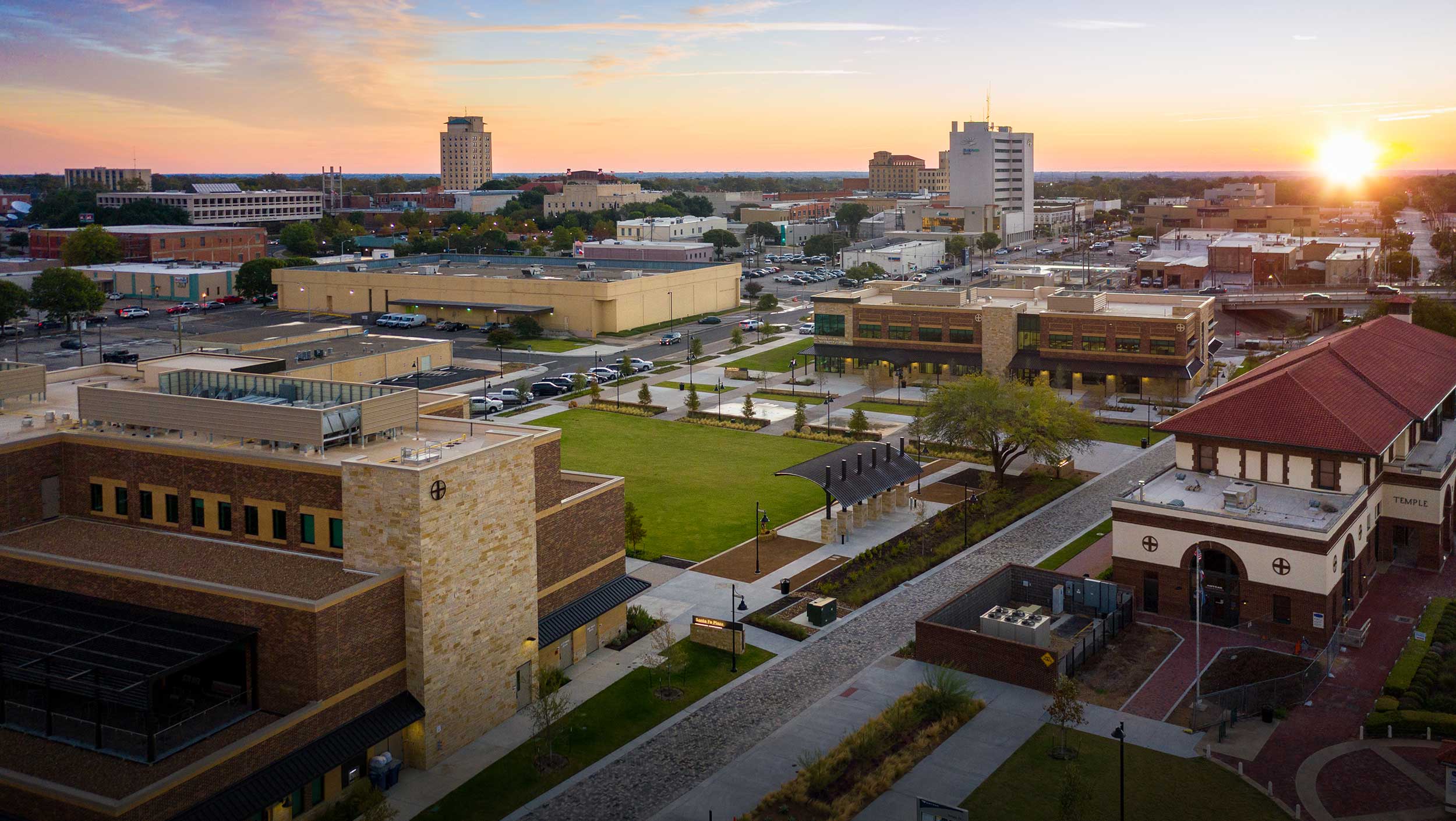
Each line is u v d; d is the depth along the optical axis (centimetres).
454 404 7831
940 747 6016
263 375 7456
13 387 7525
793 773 5738
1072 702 5947
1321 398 8306
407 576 5638
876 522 10000
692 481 11306
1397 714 6106
